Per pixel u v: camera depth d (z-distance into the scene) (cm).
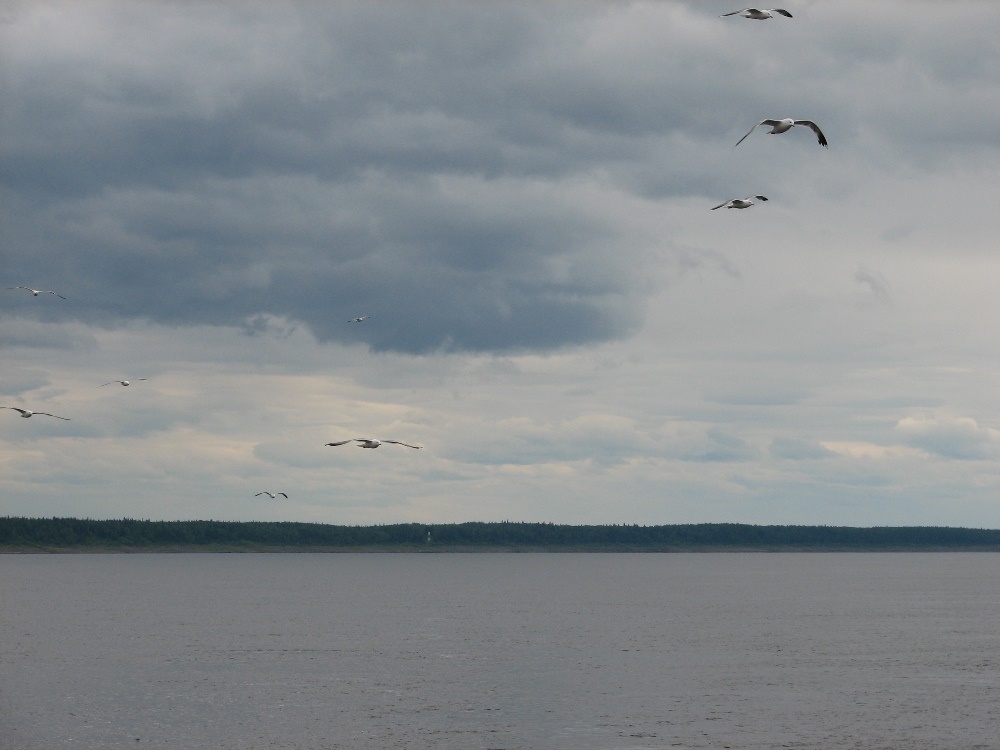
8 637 10431
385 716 6372
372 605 15200
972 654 9200
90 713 6456
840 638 10538
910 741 5766
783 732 5969
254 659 8756
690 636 10694
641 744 5709
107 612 13588
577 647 9688
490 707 6638
